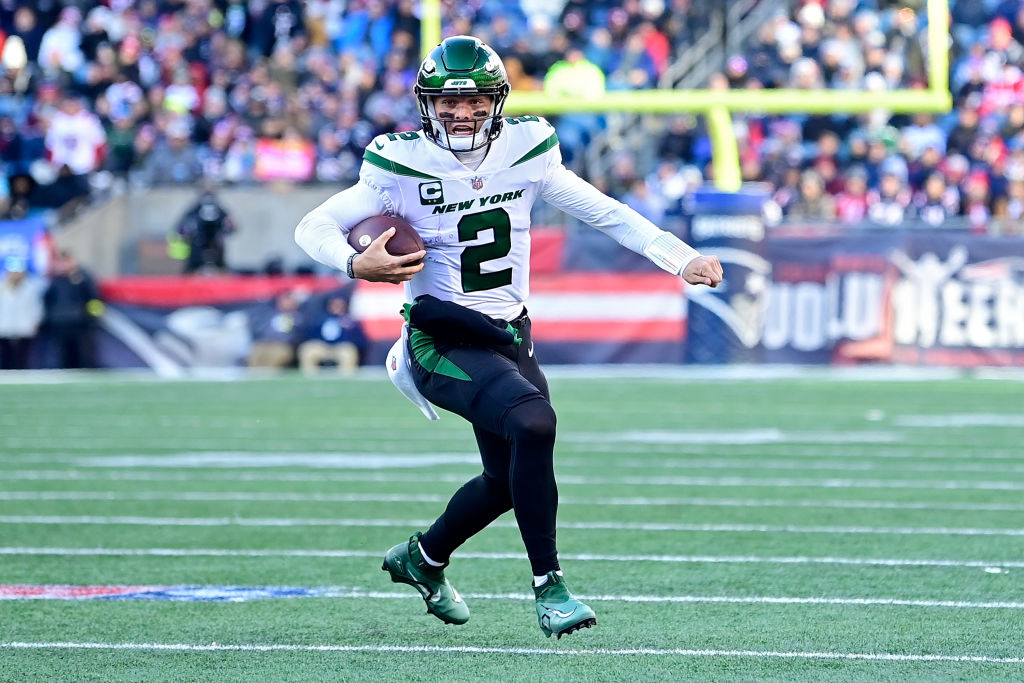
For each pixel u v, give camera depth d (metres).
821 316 54.00
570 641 15.38
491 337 14.49
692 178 61.88
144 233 64.50
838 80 63.84
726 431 37.00
